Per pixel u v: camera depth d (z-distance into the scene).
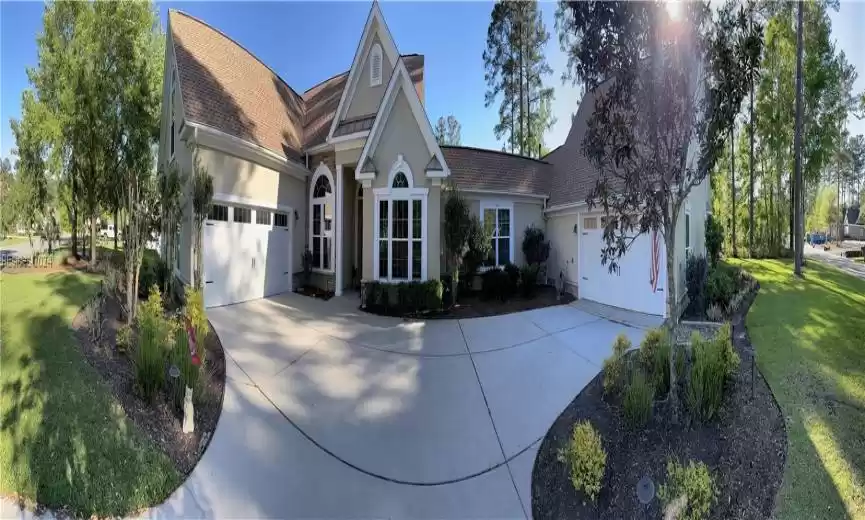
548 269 17.92
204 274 11.27
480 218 16.83
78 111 15.81
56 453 5.05
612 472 5.16
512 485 5.23
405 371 8.16
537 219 18.52
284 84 20.38
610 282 13.44
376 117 13.25
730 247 28.28
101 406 5.77
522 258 17.88
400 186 13.27
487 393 7.32
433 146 12.88
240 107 13.80
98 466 4.94
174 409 6.08
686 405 6.06
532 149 32.03
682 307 11.83
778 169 24.22
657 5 5.26
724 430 5.50
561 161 19.83
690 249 13.37
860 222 63.47
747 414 5.71
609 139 6.16
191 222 11.20
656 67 5.38
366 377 7.88
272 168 14.34
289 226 15.67
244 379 7.45
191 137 11.15
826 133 21.73
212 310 11.32
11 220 16.47
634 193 5.73
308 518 4.57
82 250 19.70
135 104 18.16
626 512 4.64
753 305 11.69
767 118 23.28
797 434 5.14
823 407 5.65
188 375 6.38
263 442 5.80
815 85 21.11
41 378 6.27
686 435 5.57
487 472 5.43
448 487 5.16
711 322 10.28
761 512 4.24
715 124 5.44
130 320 8.13
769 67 22.84
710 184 17.77
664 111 5.38
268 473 5.23
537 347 9.46
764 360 7.34
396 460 5.59
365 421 6.42
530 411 6.77
